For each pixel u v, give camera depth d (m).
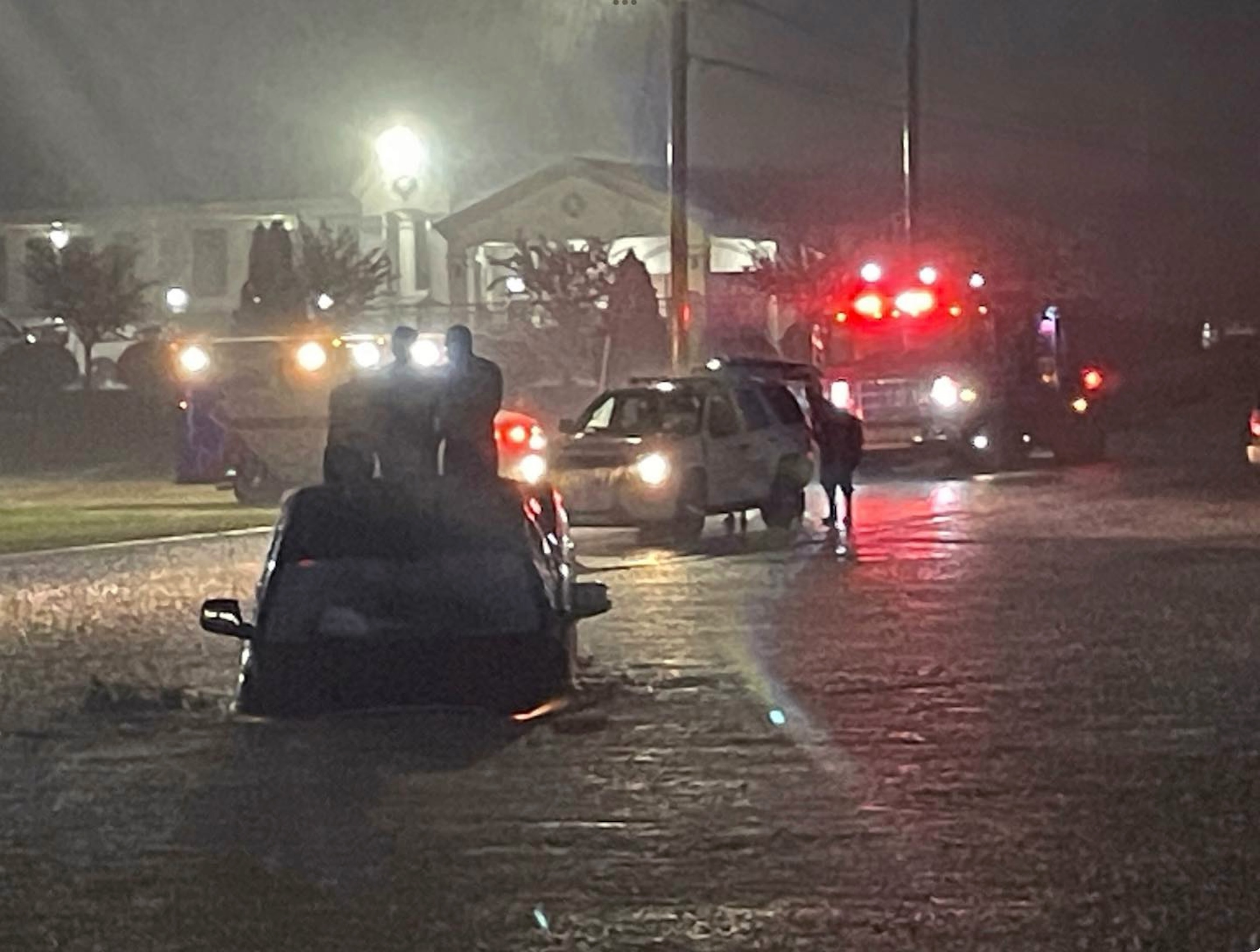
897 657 15.72
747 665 15.38
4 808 10.97
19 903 9.05
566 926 8.55
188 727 13.23
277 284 51.75
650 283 49.16
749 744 12.38
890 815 10.52
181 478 37.22
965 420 36.50
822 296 42.94
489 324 52.59
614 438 25.86
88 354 55.09
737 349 49.12
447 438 16.02
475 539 13.73
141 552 25.69
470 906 8.88
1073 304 46.47
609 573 21.84
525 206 58.09
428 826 10.38
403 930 8.54
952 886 9.13
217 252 62.53
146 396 48.69
